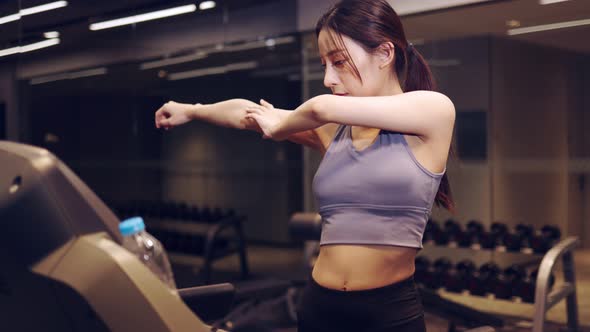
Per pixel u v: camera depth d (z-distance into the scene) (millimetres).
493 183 4184
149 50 4836
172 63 5000
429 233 4094
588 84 3602
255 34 4988
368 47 945
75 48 4336
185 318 575
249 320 3938
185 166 5359
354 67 951
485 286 3760
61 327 583
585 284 3881
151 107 5078
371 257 961
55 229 543
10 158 565
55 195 542
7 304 616
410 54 1044
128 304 543
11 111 3756
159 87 5027
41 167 546
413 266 1008
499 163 4145
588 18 3506
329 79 988
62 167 563
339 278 982
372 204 955
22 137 3869
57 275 530
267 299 4293
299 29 4672
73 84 4430
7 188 554
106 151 4949
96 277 531
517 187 4098
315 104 865
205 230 5309
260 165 5414
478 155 4234
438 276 3959
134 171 5168
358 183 960
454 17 3836
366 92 971
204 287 898
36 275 542
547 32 3707
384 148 953
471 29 4020
